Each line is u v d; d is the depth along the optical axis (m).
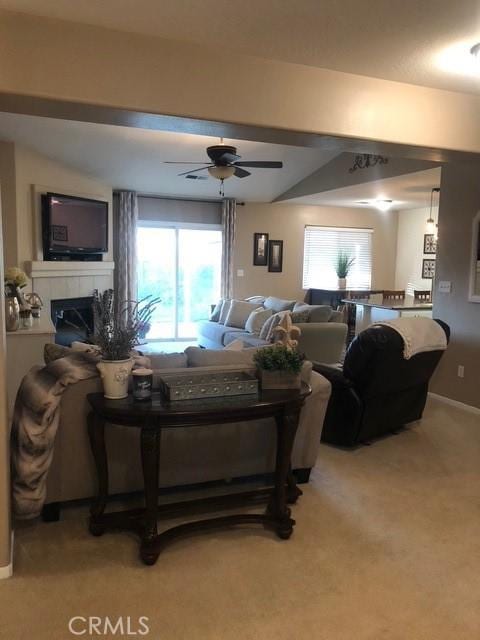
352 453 3.69
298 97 2.71
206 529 2.52
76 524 2.65
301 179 7.61
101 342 2.42
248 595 2.12
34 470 2.42
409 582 2.23
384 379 3.62
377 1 2.03
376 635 1.92
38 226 5.62
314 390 3.02
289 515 2.62
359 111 2.85
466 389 4.83
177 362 2.96
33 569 2.26
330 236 9.13
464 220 4.77
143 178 7.03
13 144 5.20
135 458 2.72
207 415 2.31
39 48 2.25
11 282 4.19
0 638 1.86
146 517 2.35
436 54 2.54
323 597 2.12
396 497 3.02
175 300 8.48
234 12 2.16
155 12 2.17
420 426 4.31
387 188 6.69
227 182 7.50
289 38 2.40
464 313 4.82
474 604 2.10
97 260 6.96
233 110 2.59
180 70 2.47
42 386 2.53
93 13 2.19
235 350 3.06
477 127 3.16
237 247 8.60
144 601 2.07
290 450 2.57
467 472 3.39
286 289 8.96
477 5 2.05
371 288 9.54
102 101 2.36
